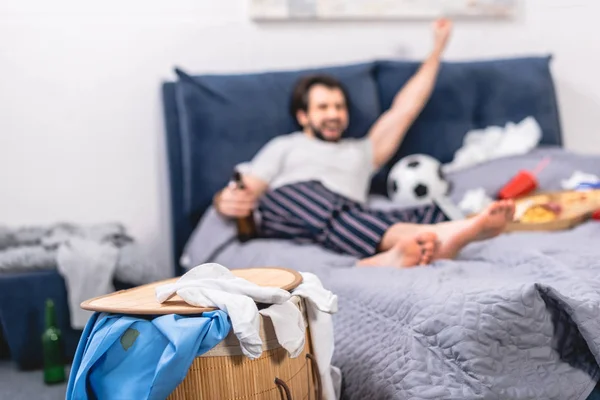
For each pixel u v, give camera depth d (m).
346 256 2.45
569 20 3.63
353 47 3.46
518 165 2.98
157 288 1.57
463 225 2.23
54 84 3.19
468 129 3.27
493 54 3.60
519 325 1.63
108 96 3.24
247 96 3.07
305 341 1.64
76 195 3.25
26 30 3.16
